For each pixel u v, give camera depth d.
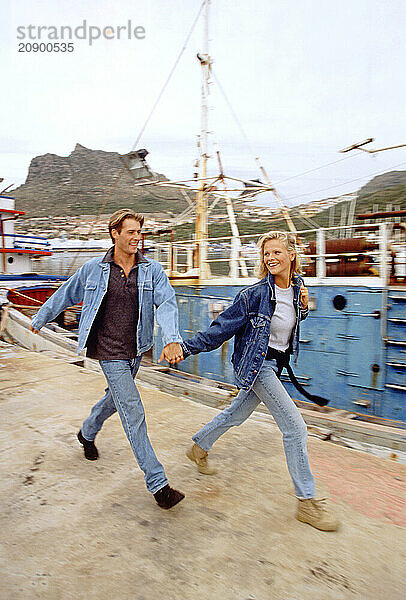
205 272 9.95
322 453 3.51
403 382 6.57
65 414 4.30
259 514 2.58
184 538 2.34
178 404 4.71
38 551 2.22
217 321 2.54
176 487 2.90
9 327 9.70
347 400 7.14
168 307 2.61
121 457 3.35
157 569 2.09
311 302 7.54
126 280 2.63
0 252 17.61
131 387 2.62
